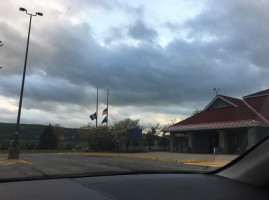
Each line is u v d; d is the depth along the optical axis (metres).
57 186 1.70
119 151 35.72
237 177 2.13
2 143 56.09
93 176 2.14
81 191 1.58
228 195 1.66
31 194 1.49
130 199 1.47
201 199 1.56
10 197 1.42
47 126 64.25
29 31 22.12
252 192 1.75
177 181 1.95
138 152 32.75
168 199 1.51
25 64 21.73
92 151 40.00
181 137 30.88
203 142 26.98
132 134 36.41
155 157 21.17
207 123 25.45
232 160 2.32
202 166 12.73
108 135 41.44
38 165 14.25
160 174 2.32
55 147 63.59
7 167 12.93
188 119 29.56
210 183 1.92
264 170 1.96
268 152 1.97
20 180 1.95
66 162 16.81
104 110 42.31
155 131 44.47
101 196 1.48
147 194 1.58
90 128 44.16
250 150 2.10
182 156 21.36
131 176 2.14
